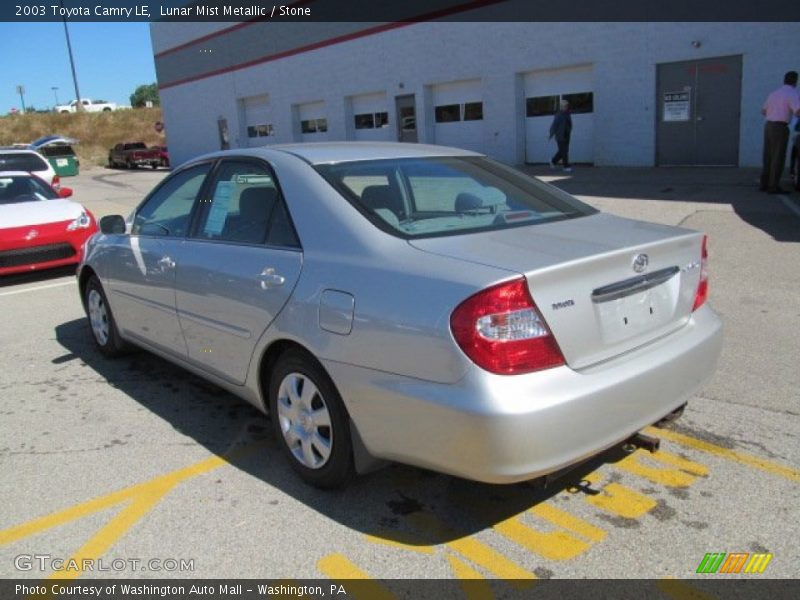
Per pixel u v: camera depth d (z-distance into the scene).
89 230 8.62
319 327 3.04
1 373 5.15
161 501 3.31
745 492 3.21
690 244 3.24
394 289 2.79
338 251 3.10
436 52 21.59
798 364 4.66
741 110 15.43
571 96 18.80
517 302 2.55
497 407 2.49
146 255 4.38
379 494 3.32
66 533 3.08
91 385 4.85
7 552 2.96
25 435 4.06
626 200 11.94
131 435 4.03
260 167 3.72
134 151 37.47
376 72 23.92
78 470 3.63
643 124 17.16
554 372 2.63
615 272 2.84
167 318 4.23
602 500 3.20
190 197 4.23
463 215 3.35
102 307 5.29
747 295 6.30
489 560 2.81
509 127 20.17
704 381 3.28
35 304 7.31
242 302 3.49
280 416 3.45
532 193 3.80
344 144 4.05
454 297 2.59
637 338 2.96
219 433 4.04
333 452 3.15
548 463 2.60
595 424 2.69
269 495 3.34
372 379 2.83
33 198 9.31
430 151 4.02
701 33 15.66
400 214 3.24
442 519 3.11
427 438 2.68
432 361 2.62
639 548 2.85
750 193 11.74
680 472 3.40
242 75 30.66
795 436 3.70
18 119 53.66
